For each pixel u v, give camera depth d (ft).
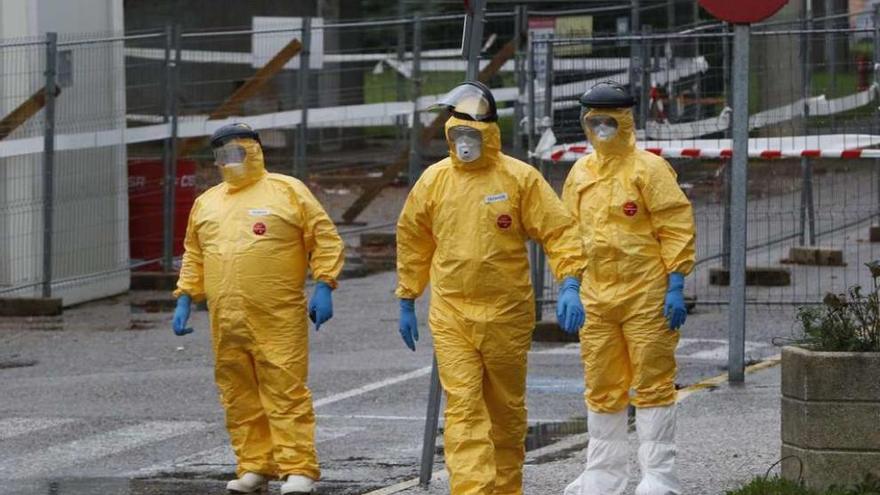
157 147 163.02
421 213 63.46
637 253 65.26
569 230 62.28
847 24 179.11
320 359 112.57
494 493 64.69
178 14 213.46
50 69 135.85
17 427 90.27
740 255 94.84
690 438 79.15
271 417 71.67
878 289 64.69
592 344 66.18
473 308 62.28
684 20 216.13
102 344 121.29
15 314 136.46
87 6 143.33
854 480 61.62
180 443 85.40
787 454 63.41
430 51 219.20
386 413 93.30
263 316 71.56
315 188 207.10
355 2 231.30
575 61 142.92
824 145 120.16
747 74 93.81
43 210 137.28
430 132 189.57
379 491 70.18
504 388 63.36
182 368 110.63
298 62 198.70
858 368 61.41
